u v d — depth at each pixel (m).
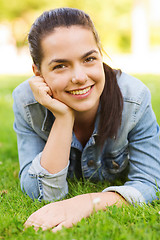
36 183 2.37
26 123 2.58
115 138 2.39
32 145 2.56
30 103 2.46
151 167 2.35
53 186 2.32
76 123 2.46
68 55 2.04
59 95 2.19
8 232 1.92
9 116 5.67
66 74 2.09
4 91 8.18
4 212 2.23
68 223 1.96
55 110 2.23
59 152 2.27
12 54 25.17
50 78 2.15
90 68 2.09
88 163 2.59
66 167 2.30
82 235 1.79
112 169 2.66
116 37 24.83
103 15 21.95
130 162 2.47
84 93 2.13
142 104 2.37
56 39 2.04
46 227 1.94
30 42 2.21
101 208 2.08
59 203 2.09
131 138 2.47
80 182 2.66
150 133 2.41
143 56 20.05
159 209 2.09
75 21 2.07
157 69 12.38
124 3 21.41
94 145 2.48
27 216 2.15
